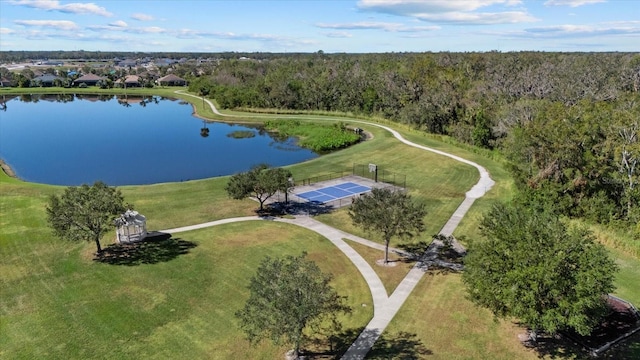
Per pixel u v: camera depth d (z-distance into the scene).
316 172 54.66
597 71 88.75
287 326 18.39
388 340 22.33
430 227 37.00
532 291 19.00
